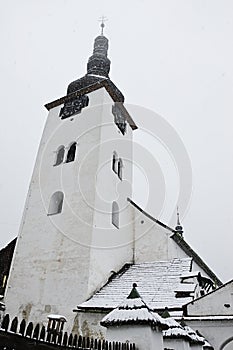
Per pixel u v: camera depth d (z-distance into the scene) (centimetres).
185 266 1845
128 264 2159
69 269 1806
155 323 802
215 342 1281
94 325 1545
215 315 1348
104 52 3228
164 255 2167
